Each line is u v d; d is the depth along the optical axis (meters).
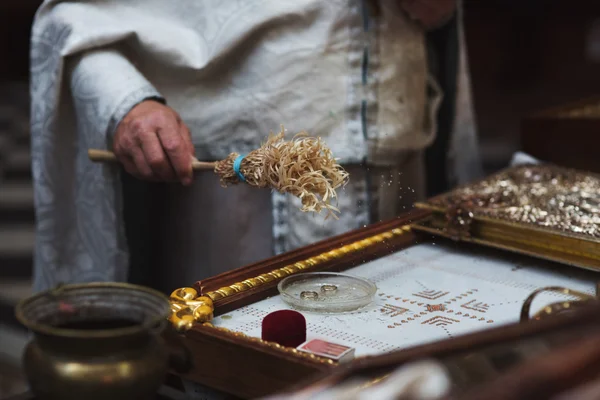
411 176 2.38
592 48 6.68
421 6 2.21
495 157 5.26
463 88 2.50
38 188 2.18
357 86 2.15
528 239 1.87
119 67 2.06
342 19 2.13
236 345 1.49
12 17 6.05
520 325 1.30
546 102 6.47
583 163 2.41
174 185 2.22
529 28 6.62
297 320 1.54
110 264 2.16
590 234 1.82
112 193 2.12
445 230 1.93
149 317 1.41
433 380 1.26
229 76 2.14
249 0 2.09
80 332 1.35
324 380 1.33
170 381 1.56
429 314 1.66
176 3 2.14
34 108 2.16
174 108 2.17
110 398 1.36
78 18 2.09
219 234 2.21
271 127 2.12
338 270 1.80
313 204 1.70
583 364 1.21
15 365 3.05
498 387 1.20
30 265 3.92
